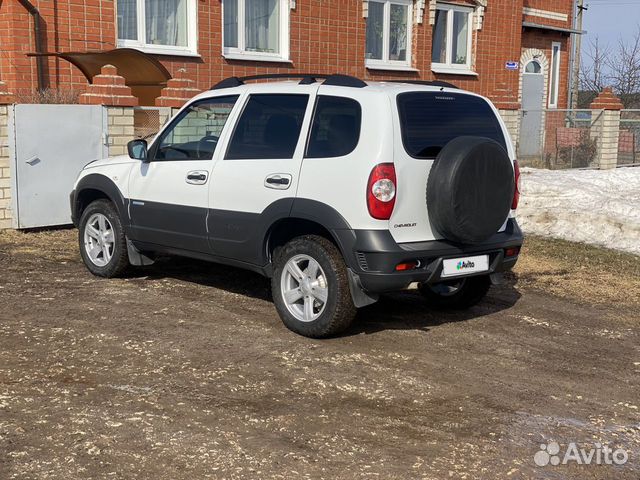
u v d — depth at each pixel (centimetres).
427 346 622
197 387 518
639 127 2056
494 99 1802
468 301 717
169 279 810
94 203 809
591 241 1092
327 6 1747
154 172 738
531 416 493
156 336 619
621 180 1555
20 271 834
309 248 615
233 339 617
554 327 692
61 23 1334
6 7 1277
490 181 599
